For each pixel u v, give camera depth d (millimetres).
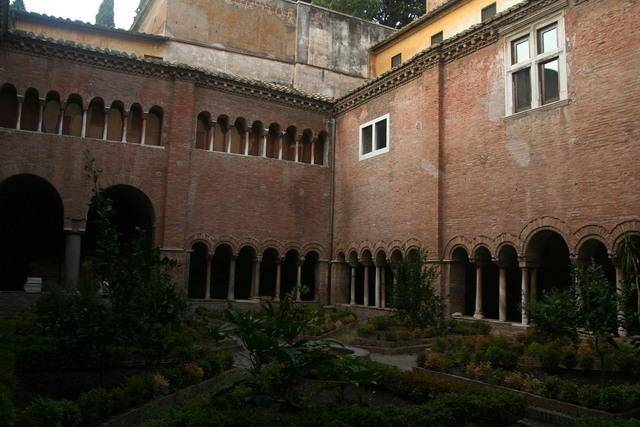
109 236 11156
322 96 31172
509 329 19484
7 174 23594
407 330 20406
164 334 12008
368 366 11469
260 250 28562
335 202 30781
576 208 17703
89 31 29359
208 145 28359
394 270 24156
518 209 19734
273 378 10227
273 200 29234
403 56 33281
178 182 26641
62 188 24484
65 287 12117
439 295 22422
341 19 35719
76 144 24953
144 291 11242
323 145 31672
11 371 9664
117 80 26109
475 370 12727
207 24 32188
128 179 25844
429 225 23453
